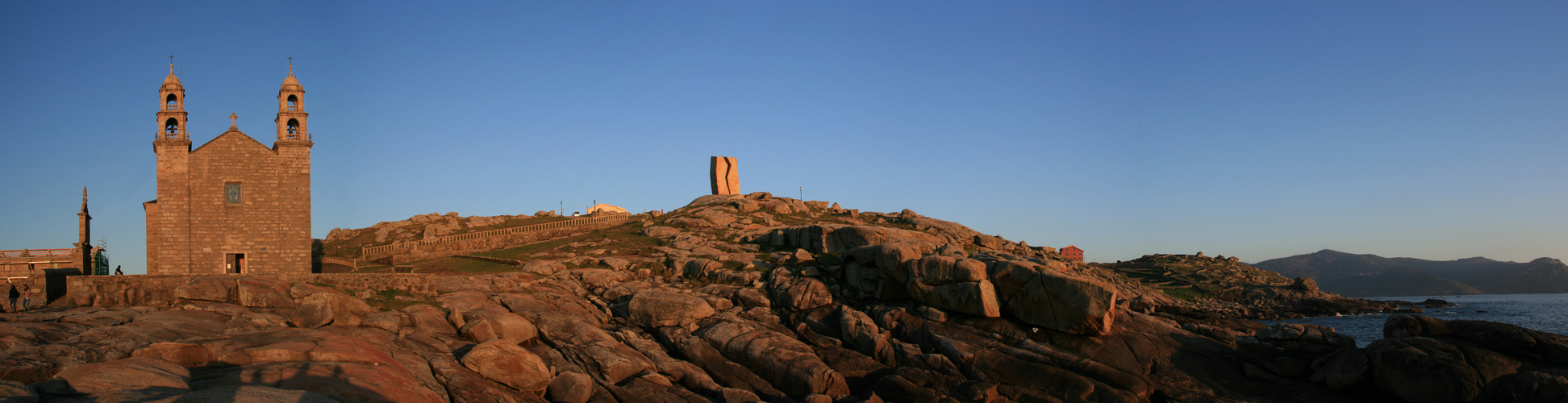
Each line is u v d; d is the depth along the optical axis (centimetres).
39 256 5425
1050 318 4306
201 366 2686
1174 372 3909
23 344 2856
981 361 4044
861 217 10500
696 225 9062
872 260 5156
